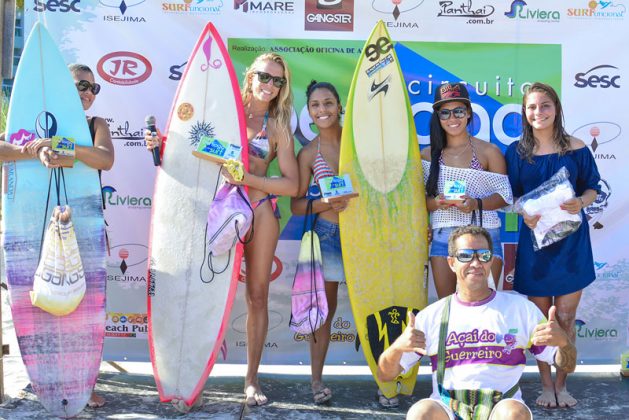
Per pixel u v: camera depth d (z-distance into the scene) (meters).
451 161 3.69
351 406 3.66
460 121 3.59
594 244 4.20
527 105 3.54
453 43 4.12
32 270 3.49
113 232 4.16
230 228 3.48
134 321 4.19
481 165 3.67
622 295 4.21
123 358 4.21
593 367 4.30
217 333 3.62
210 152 3.62
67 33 4.07
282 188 3.58
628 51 4.12
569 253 3.59
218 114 3.75
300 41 4.11
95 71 4.09
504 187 3.62
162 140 3.80
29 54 3.58
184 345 3.62
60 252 3.30
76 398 3.45
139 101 4.12
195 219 3.70
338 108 3.80
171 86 4.11
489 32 4.12
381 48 3.90
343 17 4.10
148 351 4.20
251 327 3.67
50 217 3.51
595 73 4.13
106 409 3.58
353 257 3.76
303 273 3.66
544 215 3.48
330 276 3.77
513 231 4.21
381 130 3.85
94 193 3.55
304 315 3.62
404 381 3.68
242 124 3.71
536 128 3.55
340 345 4.21
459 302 2.81
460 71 4.14
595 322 4.22
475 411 2.70
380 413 3.56
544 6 4.11
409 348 2.66
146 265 4.18
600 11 4.10
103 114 4.11
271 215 3.64
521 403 2.57
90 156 3.48
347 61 4.12
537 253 3.61
